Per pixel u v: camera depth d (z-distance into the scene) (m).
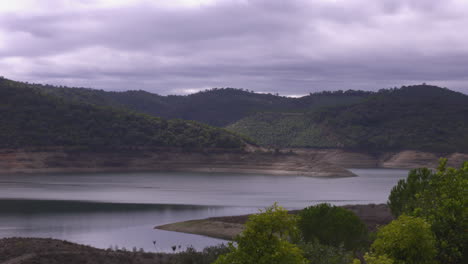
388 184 178.12
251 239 22.41
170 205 110.25
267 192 143.25
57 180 170.00
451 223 27.02
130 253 52.44
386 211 87.69
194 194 134.00
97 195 127.38
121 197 124.06
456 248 26.28
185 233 75.69
